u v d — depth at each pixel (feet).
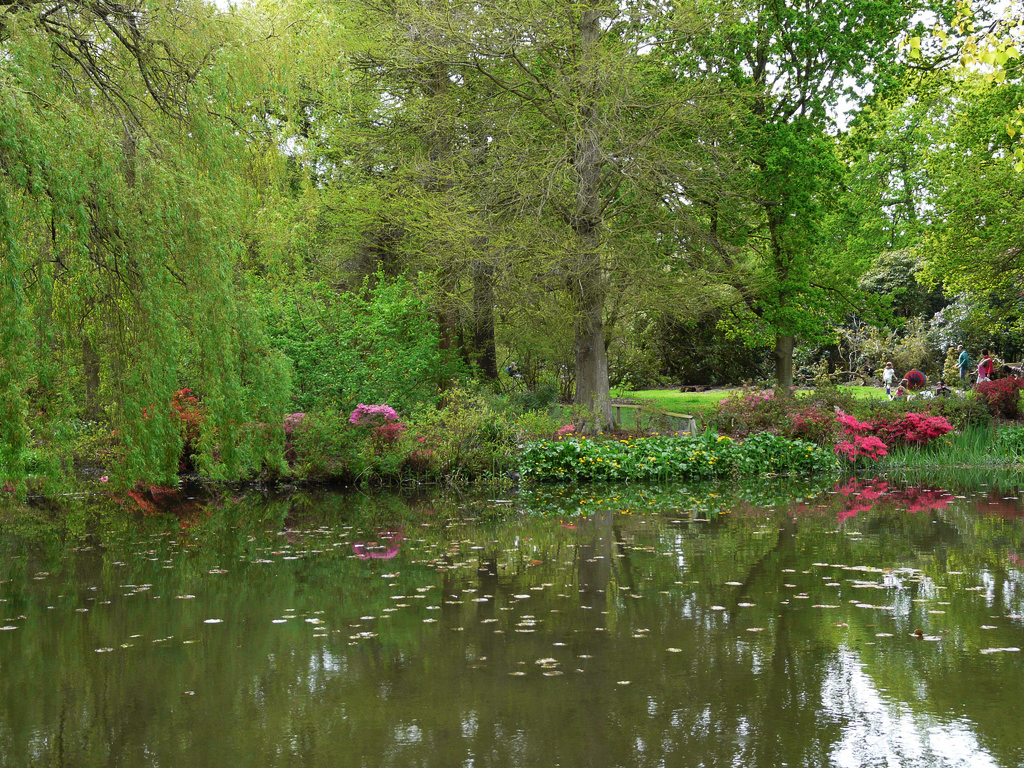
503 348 87.35
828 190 68.18
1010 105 64.49
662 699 15.44
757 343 75.10
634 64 58.70
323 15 58.23
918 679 16.26
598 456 52.26
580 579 25.27
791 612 21.15
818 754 13.03
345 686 16.43
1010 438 59.77
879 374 107.65
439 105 64.23
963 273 72.13
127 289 24.97
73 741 14.06
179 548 31.35
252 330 28.53
